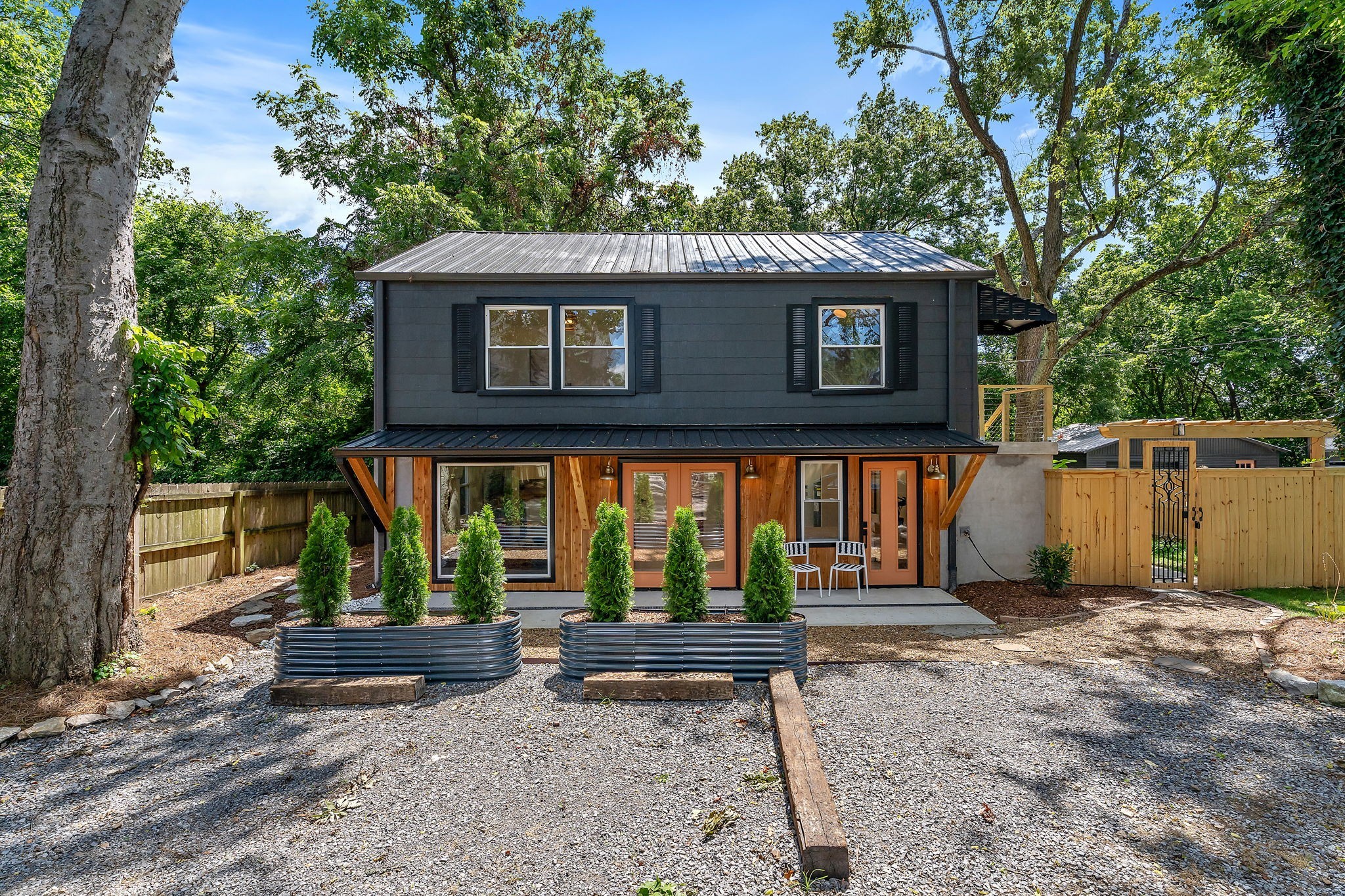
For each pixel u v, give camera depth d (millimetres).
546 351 12328
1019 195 24594
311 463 20969
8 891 3752
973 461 10961
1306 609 9789
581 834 4227
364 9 20594
